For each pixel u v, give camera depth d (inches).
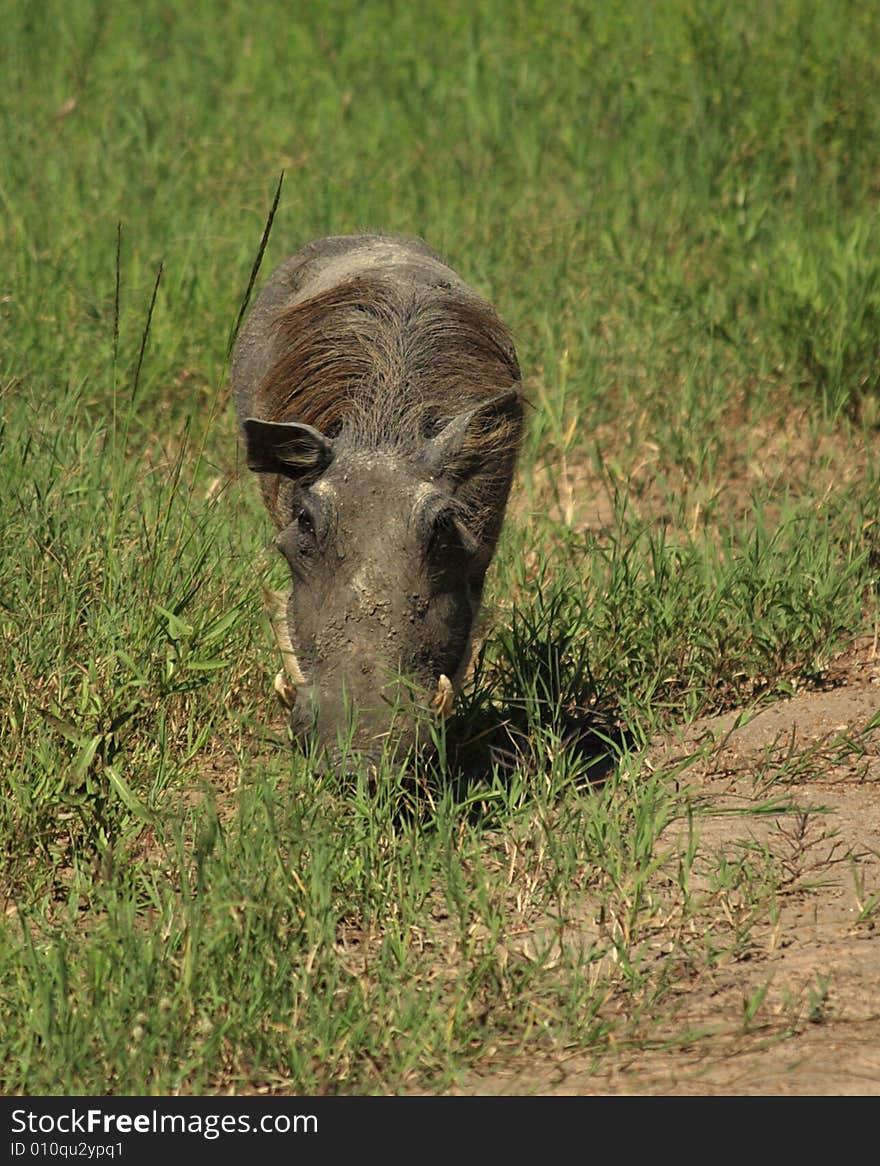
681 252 951.6
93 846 472.4
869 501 708.0
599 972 414.9
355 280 561.0
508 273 928.3
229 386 711.7
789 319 864.9
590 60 1218.6
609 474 800.3
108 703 510.0
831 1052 379.6
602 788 532.4
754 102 1077.1
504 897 445.7
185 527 611.5
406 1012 391.9
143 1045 372.5
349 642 453.1
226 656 561.0
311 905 426.3
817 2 1202.6
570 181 1058.7
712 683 597.6
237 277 895.7
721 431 827.4
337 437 502.3
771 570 637.3
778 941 431.8
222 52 1315.2
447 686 461.4
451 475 486.3
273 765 502.6
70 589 565.3
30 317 835.4
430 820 491.5
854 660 619.8
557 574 674.2
